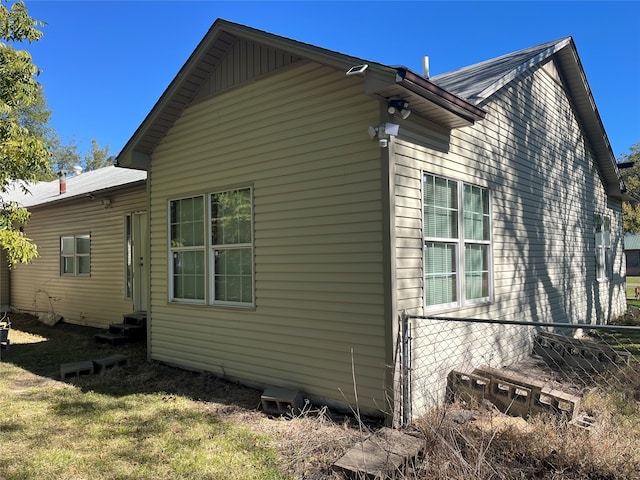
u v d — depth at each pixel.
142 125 6.99
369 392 4.63
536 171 8.23
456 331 5.54
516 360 7.10
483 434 3.66
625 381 5.71
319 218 5.12
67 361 7.56
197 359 6.65
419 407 4.75
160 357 7.28
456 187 5.73
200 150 6.63
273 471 3.50
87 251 11.66
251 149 5.92
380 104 4.52
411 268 4.74
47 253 13.07
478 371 5.32
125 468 3.57
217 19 5.80
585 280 10.38
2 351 8.49
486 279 6.42
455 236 5.66
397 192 4.60
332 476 3.33
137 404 5.22
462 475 3.02
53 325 11.84
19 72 8.66
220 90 6.34
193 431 4.36
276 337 5.57
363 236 4.70
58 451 3.89
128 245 10.40
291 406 4.84
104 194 10.67
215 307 6.37
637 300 17.89
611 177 11.90
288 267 5.45
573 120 10.19
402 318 4.50
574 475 3.29
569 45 8.95
